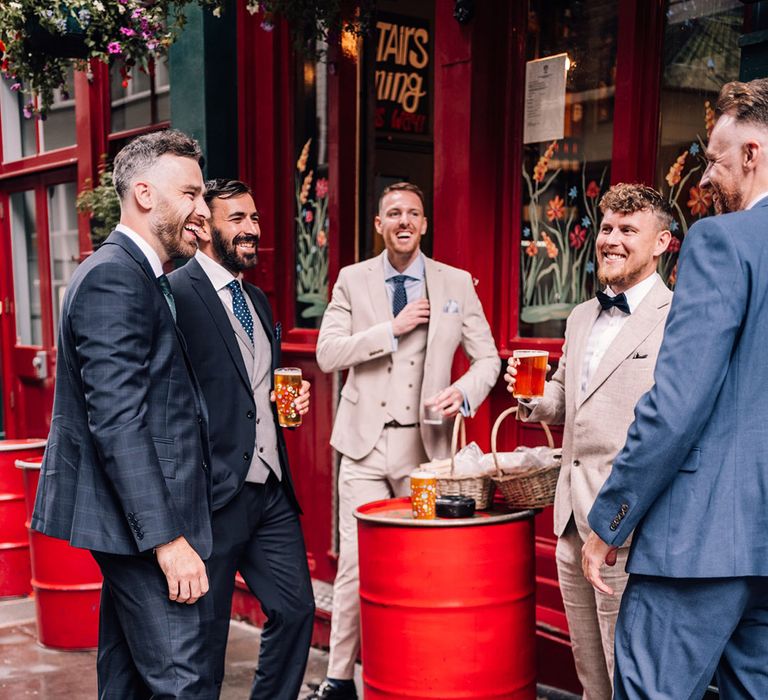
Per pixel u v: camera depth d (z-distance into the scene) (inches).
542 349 148.5
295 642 123.4
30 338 299.1
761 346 76.5
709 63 126.6
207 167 191.9
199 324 115.5
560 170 146.5
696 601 77.4
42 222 283.9
